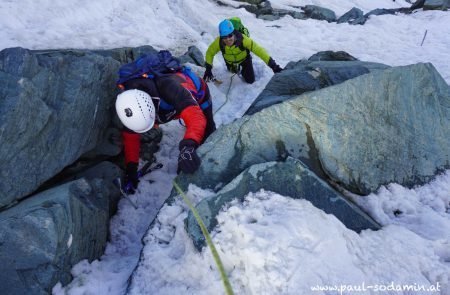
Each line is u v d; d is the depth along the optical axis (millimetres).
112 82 3656
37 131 2674
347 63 4684
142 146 3916
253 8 10289
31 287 2242
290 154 2785
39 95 2723
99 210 2857
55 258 2301
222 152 2814
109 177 3414
